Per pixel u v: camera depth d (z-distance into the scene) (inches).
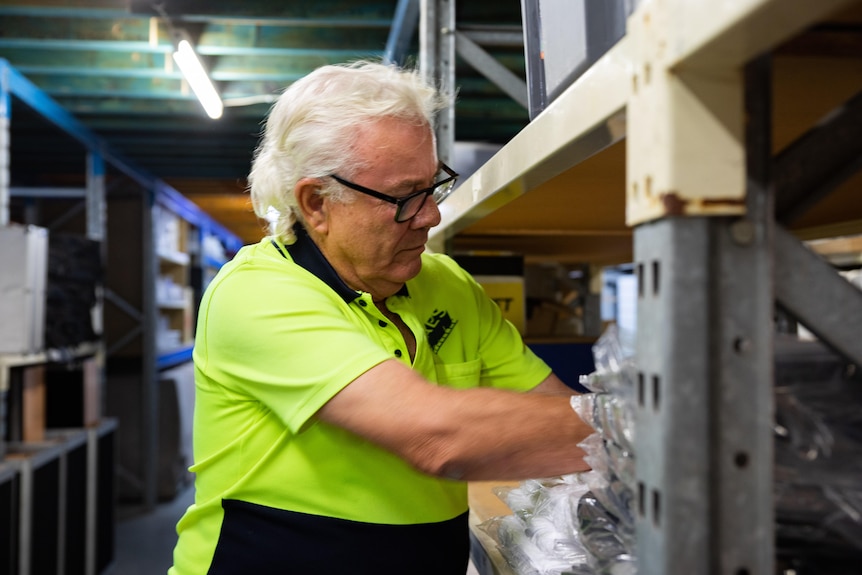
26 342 114.1
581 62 23.8
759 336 16.4
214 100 133.7
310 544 37.7
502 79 74.9
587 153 24.2
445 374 43.1
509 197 35.2
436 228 52.8
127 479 215.8
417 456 28.3
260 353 34.0
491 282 68.1
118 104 163.0
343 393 30.5
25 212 225.0
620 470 22.1
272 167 39.7
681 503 16.0
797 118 25.1
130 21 128.2
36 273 117.6
